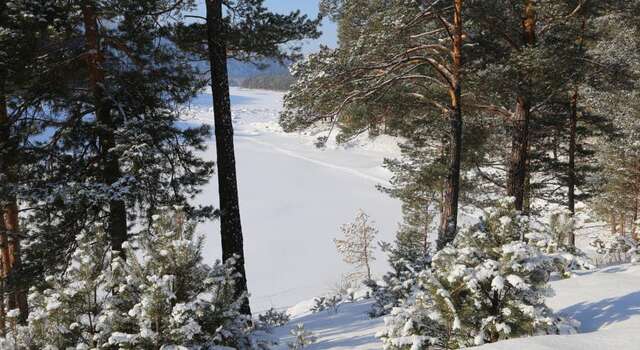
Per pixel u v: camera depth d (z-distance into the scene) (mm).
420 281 4832
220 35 9438
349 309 10328
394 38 10070
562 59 9969
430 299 4770
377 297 8922
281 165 54438
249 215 37031
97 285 4996
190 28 9922
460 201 18250
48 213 10117
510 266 4527
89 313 4930
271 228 33656
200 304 4855
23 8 8562
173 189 10867
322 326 8609
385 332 4754
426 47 10484
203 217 10625
